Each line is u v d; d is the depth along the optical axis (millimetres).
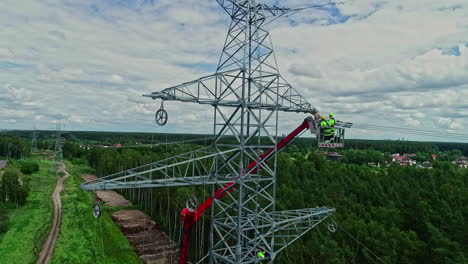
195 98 28531
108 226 70500
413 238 46906
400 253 45250
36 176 127188
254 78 30406
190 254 58750
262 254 32188
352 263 45625
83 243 60875
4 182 85625
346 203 62062
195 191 65438
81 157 195125
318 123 32469
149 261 54344
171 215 74562
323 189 67250
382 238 46562
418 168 82312
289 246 47906
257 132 30797
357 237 48375
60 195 97875
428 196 60344
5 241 61031
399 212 55000
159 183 28453
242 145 29625
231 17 30516
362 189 67500
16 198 84625
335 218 53062
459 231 44125
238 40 29812
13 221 72375
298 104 33188
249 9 30109
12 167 140875
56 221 72938
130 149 145875
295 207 60562
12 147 176125
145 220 75875
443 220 49125
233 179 29766
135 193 95000
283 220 34344
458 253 40562
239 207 29484
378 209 56469
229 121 29859
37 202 88875
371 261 45312
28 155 195500
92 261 53500
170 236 64750
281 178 77062
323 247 44656
